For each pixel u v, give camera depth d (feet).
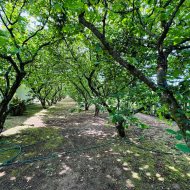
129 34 11.29
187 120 4.66
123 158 19.16
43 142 24.71
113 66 17.56
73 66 29.43
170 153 20.90
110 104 11.82
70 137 26.99
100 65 21.12
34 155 20.25
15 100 45.96
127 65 7.48
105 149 21.79
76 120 41.63
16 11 21.34
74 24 11.65
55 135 28.14
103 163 17.97
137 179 15.16
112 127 33.76
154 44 9.86
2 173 16.44
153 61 13.03
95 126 34.71
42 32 26.04
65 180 15.01
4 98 25.59
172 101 5.56
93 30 8.32
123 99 11.55
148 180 15.06
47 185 14.35
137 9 8.95
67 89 64.54
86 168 16.97
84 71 28.73
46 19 20.26
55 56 29.81
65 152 20.97
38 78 34.50
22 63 24.32
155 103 9.05
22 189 13.94
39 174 16.11
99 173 16.05
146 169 16.87
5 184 14.67
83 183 14.52
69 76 34.40
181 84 5.63
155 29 11.09
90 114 51.24
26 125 35.37
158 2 8.46
